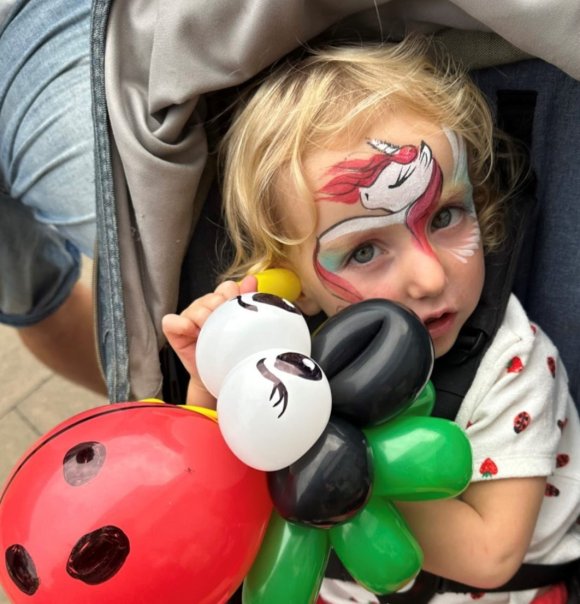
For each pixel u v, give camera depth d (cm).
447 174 77
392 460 62
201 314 75
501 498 84
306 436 56
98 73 78
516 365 86
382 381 60
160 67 75
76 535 52
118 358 87
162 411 61
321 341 63
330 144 75
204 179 91
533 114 84
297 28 74
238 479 58
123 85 79
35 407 170
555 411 90
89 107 97
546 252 91
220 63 75
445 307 79
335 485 57
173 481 55
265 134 80
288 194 78
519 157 87
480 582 84
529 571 96
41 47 100
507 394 85
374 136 75
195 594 54
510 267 87
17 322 148
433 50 83
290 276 83
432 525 84
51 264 142
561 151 84
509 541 82
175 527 53
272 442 55
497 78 85
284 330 61
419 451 62
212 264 94
